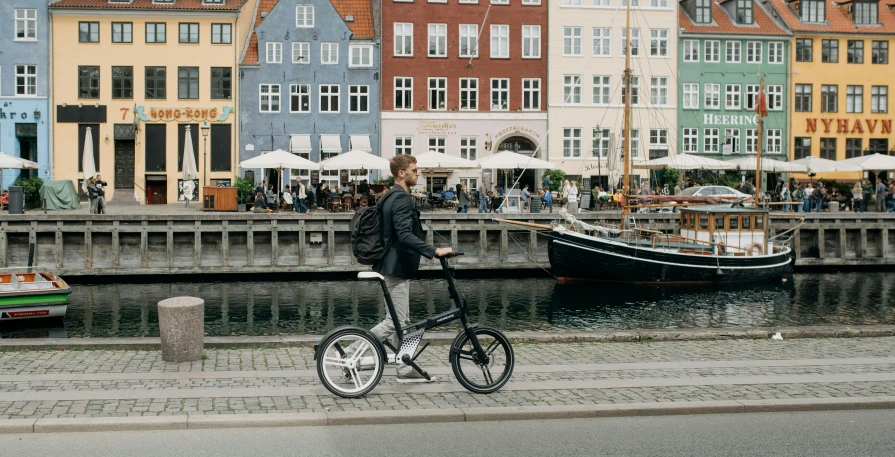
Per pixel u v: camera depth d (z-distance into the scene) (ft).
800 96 172.45
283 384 27.66
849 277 101.09
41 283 60.34
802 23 173.17
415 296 82.74
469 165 116.67
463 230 99.45
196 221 92.12
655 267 89.51
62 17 145.59
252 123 150.51
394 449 21.02
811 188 131.44
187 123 148.77
